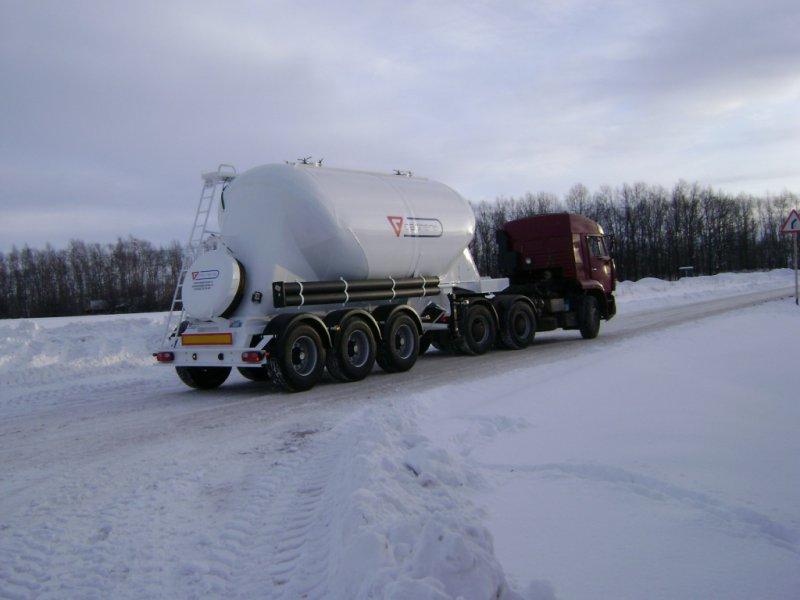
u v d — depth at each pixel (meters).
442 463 4.93
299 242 10.79
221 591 3.51
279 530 4.35
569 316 16.22
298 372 10.20
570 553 3.47
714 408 6.67
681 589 3.04
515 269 16.73
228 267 10.38
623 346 12.92
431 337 14.25
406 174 13.45
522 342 14.94
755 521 3.80
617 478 4.68
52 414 9.08
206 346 10.55
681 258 76.44
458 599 2.65
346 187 11.48
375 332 11.52
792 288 35.00
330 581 3.42
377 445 5.46
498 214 65.88
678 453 5.12
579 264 16.14
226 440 7.02
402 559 3.18
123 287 66.25
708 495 4.18
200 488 5.34
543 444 5.71
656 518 3.89
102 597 3.50
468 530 3.29
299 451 6.42
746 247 82.88
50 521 4.68
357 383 10.91
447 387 9.31
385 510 3.98
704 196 77.75
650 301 29.50
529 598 2.86
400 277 12.52
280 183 10.73
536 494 4.45
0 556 4.09
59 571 3.85
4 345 14.76
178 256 68.06
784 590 3.01
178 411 8.95
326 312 11.41
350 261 11.34
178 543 4.19
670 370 9.16
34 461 6.43
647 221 76.12
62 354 14.75
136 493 5.24
